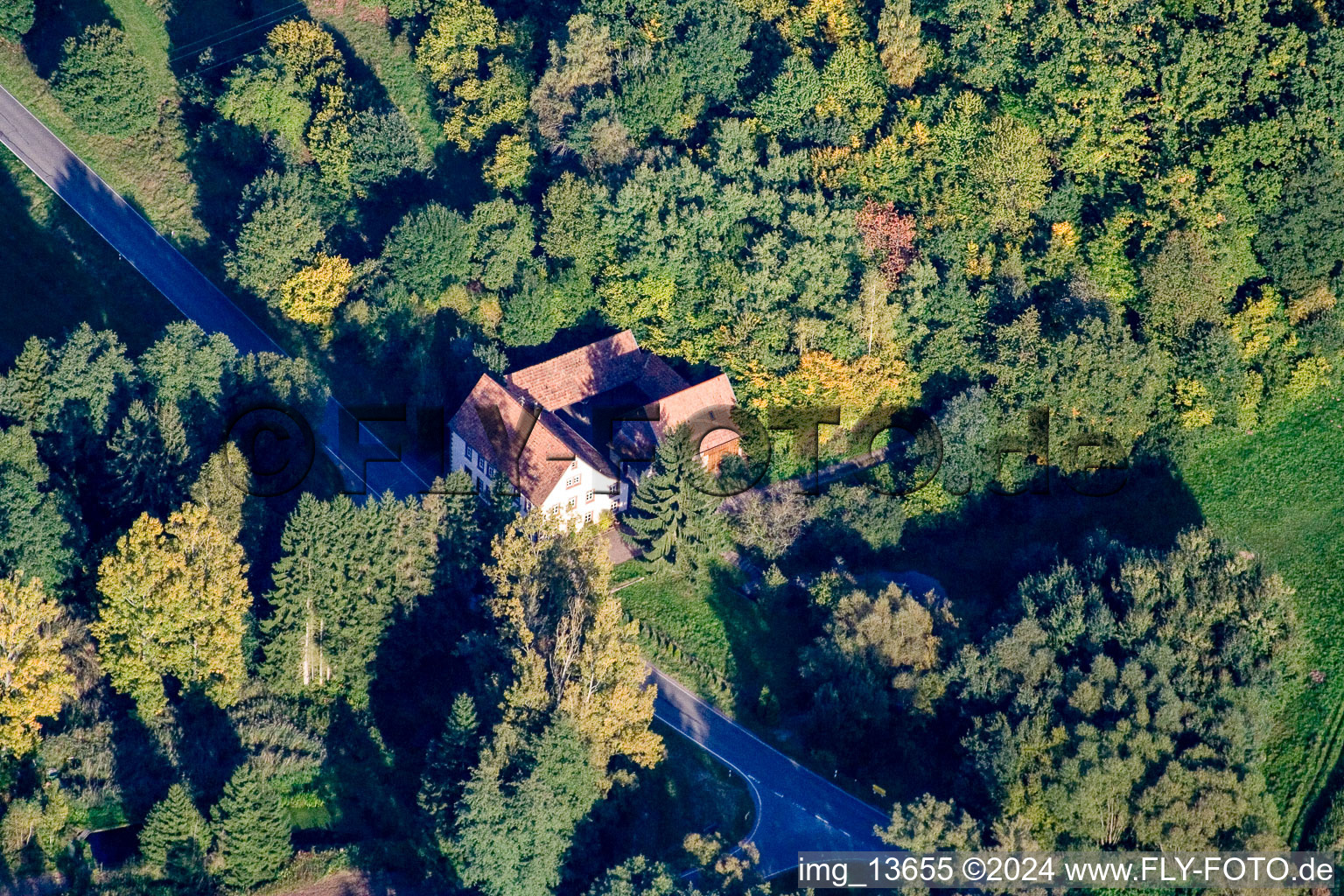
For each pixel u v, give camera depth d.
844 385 129.75
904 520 127.56
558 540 116.88
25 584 108.25
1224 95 134.88
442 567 117.50
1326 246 131.62
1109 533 127.25
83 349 118.06
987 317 132.62
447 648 118.56
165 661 108.38
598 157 139.38
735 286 133.75
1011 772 107.50
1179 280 130.00
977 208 135.62
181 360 120.81
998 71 139.88
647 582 126.19
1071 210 135.50
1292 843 111.06
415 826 110.44
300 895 105.88
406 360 134.75
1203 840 106.19
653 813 112.62
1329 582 123.25
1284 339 133.50
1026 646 112.31
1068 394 127.50
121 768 106.19
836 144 139.75
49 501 111.31
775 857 110.88
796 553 126.88
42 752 104.31
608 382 134.75
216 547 109.69
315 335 136.12
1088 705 109.62
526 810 103.06
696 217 134.75
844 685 114.81
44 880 100.69
